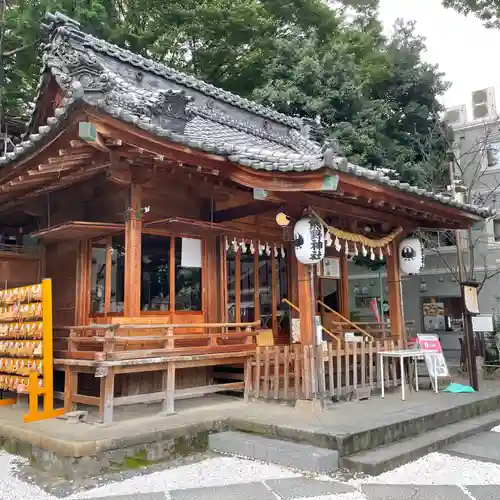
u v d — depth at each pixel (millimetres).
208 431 6293
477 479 5000
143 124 6062
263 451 5609
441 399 7984
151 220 7785
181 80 10945
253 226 9250
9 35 13031
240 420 6410
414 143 17578
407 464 5504
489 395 8445
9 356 7391
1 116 12523
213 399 8016
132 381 7473
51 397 6602
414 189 7605
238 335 7766
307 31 17359
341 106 15523
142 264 7621
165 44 15617
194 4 16297
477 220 9734
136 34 16219
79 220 8391
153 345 7578
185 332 7945
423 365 13391
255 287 9375
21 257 8672
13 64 13430
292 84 15133
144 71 10438
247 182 7020
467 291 9414
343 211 7973
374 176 6770
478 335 12930
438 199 8211
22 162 6867
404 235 9727
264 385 7652
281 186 6680
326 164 6008
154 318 7570
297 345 7285
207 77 17562
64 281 8391
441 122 17516
